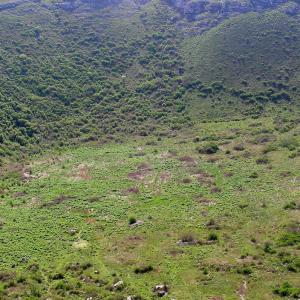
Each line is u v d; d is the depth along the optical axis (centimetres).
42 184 6844
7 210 5838
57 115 10006
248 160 7388
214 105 10556
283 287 3603
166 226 5091
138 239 4803
